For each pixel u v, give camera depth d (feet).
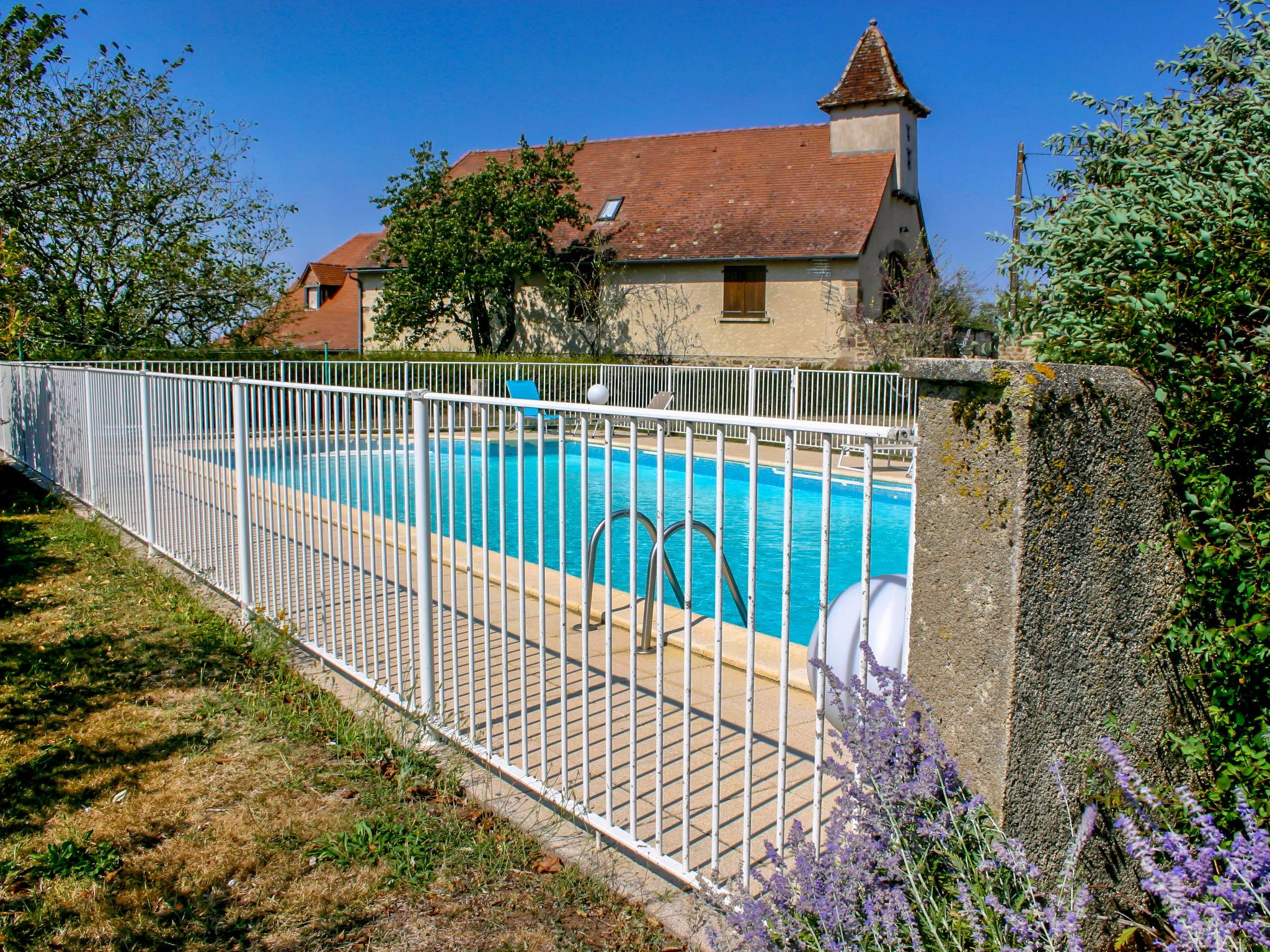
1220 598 8.05
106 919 9.11
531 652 16.52
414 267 83.41
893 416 53.88
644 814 10.62
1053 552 6.68
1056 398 6.60
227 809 11.19
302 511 16.16
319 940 8.78
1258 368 7.95
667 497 42.37
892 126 83.46
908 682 7.11
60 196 67.56
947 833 6.50
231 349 74.84
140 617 18.79
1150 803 6.50
